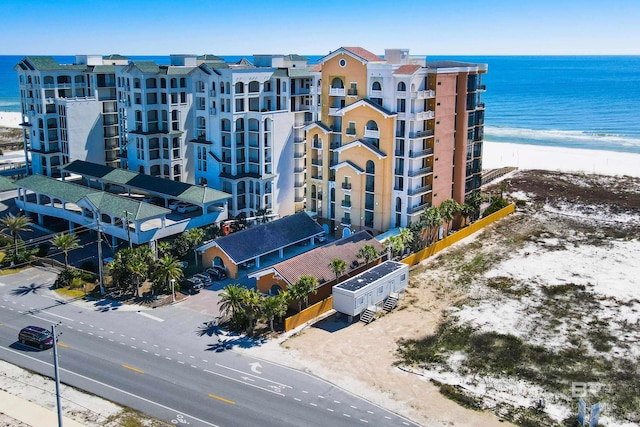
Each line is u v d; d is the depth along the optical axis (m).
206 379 55.91
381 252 82.56
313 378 56.59
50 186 95.38
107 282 77.19
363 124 92.38
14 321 66.81
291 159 103.44
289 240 87.44
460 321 69.38
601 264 87.94
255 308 64.12
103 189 106.75
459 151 99.88
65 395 52.94
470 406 52.69
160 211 83.00
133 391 53.81
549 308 73.25
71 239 78.88
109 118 119.56
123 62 127.50
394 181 92.38
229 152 99.38
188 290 75.69
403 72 87.69
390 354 61.56
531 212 114.75
